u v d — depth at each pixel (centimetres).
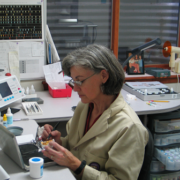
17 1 222
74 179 90
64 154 98
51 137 127
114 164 99
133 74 280
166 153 187
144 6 291
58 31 270
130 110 111
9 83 182
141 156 103
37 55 238
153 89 231
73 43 278
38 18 231
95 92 104
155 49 308
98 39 288
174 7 303
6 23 221
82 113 122
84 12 274
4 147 103
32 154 104
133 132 101
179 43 313
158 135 195
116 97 112
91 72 100
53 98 217
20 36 228
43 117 167
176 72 296
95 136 109
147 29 299
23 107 182
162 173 192
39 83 246
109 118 107
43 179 89
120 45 295
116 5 275
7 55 226
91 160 106
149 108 187
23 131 138
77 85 104
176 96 215
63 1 264
